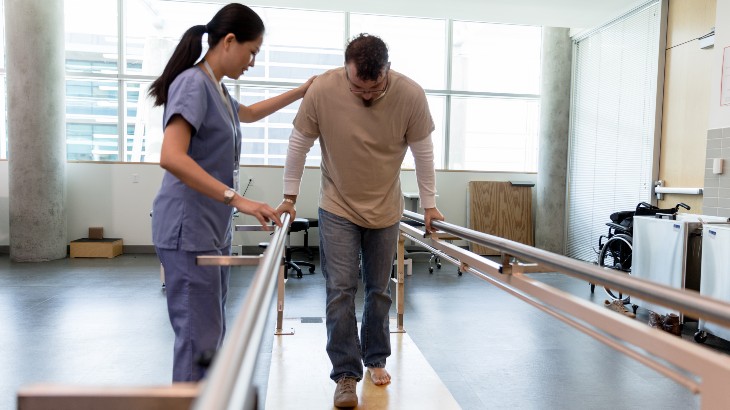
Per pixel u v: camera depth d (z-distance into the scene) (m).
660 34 5.09
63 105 5.98
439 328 3.46
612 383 2.57
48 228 5.89
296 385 2.13
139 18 6.73
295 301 4.07
